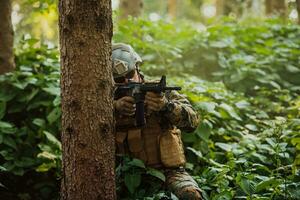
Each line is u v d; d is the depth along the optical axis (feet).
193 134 27.99
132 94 21.76
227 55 41.83
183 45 41.70
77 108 19.95
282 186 23.00
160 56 39.50
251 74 39.09
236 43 44.29
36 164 28.35
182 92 30.78
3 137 28.35
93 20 19.77
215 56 41.50
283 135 26.84
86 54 19.80
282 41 47.85
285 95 36.91
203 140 27.76
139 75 23.72
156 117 23.26
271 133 28.84
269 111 35.29
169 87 21.20
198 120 23.70
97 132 20.13
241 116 33.40
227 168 24.59
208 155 27.32
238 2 79.77
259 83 39.40
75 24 19.71
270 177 23.26
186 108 22.89
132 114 22.25
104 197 20.51
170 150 23.20
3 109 29.81
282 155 26.04
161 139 23.26
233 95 35.70
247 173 23.91
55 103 28.58
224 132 29.84
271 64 41.24
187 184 22.26
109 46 20.42
